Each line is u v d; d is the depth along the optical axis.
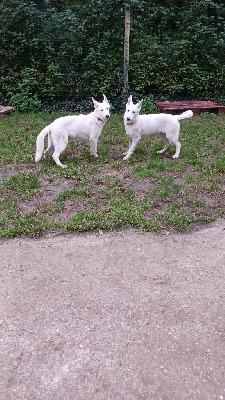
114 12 5.92
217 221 2.41
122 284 1.80
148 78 5.95
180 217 2.39
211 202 2.65
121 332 1.51
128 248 2.10
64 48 5.94
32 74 5.74
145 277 1.85
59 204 2.55
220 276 1.87
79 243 2.15
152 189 2.80
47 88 5.82
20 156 3.52
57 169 3.16
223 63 6.23
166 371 1.33
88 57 5.80
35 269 1.91
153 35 6.61
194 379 1.29
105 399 1.22
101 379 1.29
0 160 3.42
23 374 1.32
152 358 1.38
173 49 6.07
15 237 2.21
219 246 2.13
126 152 3.64
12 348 1.43
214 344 1.45
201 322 1.56
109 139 4.08
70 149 3.70
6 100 5.79
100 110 3.23
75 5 6.42
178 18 6.61
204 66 6.18
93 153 3.45
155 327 1.53
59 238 2.20
